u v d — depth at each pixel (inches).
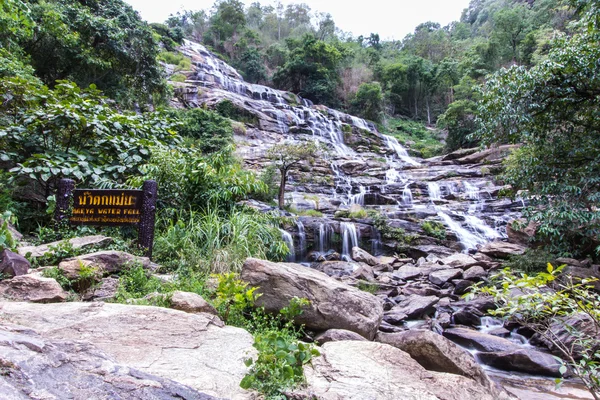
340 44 1590.8
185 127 641.6
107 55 548.7
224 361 93.8
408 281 323.0
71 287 148.9
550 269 98.2
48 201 233.1
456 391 97.9
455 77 1478.8
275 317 149.8
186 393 71.7
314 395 83.4
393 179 707.4
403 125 1408.7
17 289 131.0
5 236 157.9
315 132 963.3
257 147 738.8
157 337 101.7
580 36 309.0
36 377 62.2
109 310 115.5
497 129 327.6
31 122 253.4
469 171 703.1
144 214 195.0
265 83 1533.0
